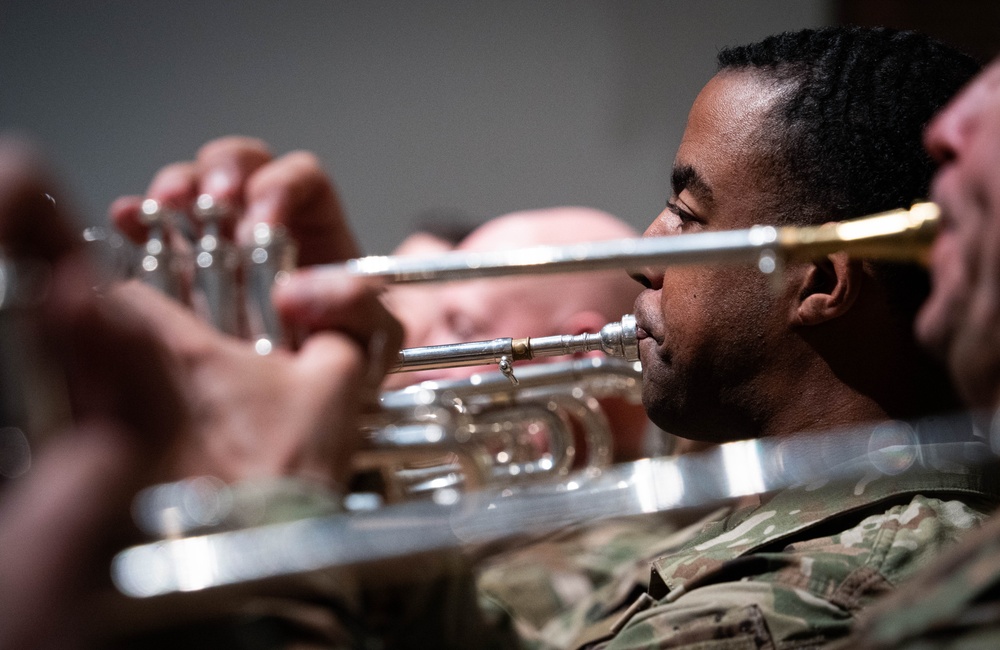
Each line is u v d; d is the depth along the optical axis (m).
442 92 2.89
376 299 0.77
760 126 1.06
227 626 0.68
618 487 0.80
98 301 0.65
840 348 1.02
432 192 2.90
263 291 0.77
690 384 1.06
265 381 0.72
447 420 0.89
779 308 1.03
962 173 0.70
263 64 2.87
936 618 0.62
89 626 0.58
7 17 2.79
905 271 1.01
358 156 2.90
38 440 0.61
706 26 2.80
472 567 1.03
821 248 0.73
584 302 2.07
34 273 0.61
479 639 0.96
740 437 1.07
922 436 0.88
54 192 0.62
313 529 0.69
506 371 1.11
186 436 0.70
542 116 2.88
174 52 2.85
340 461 0.73
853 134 1.04
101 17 2.81
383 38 2.88
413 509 0.73
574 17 2.85
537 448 1.58
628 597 1.30
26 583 0.56
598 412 1.39
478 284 2.07
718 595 0.93
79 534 0.58
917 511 0.95
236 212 0.80
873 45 1.09
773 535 1.00
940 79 1.07
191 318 0.73
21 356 0.61
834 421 1.02
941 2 2.53
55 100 2.81
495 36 2.88
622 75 2.84
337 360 0.73
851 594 0.90
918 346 1.01
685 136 1.12
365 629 0.75
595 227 2.34
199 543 0.68
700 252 0.74
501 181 2.89
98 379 0.67
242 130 2.88
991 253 0.68
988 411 0.70
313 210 0.83
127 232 0.87
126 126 2.83
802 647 0.88
